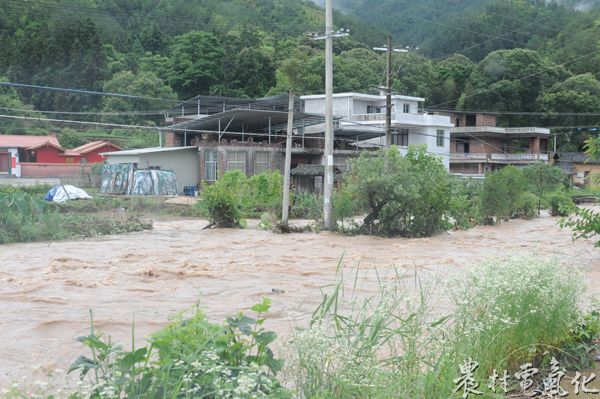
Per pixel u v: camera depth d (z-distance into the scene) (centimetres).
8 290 1370
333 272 1642
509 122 7212
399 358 599
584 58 7150
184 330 478
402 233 2767
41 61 6444
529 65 7012
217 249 2188
